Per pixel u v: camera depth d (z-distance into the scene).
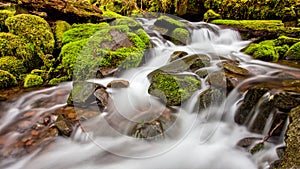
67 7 4.38
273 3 5.12
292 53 3.90
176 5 6.07
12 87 3.43
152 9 6.54
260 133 2.44
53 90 3.36
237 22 5.09
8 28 3.86
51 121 2.73
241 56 4.11
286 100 2.33
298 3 4.98
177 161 2.32
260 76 3.14
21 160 2.30
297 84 2.77
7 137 2.54
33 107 2.99
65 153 2.39
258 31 4.68
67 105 2.99
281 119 2.28
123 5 6.30
